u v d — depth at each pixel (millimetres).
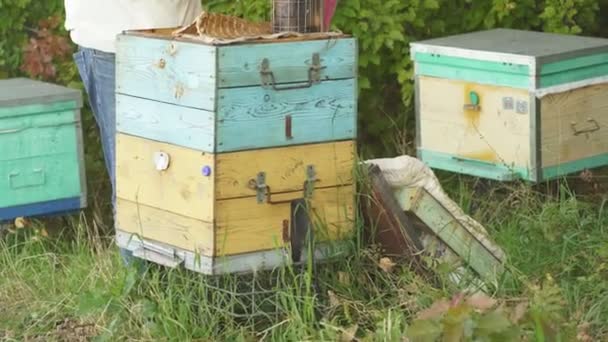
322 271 4426
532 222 5094
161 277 4488
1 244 5371
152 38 4215
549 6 6137
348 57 4277
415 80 5523
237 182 4125
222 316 4277
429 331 3371
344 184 4348
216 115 4051
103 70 4648
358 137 6402
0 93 5332
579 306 4371
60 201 5445
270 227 4215
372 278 4480
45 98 5312
